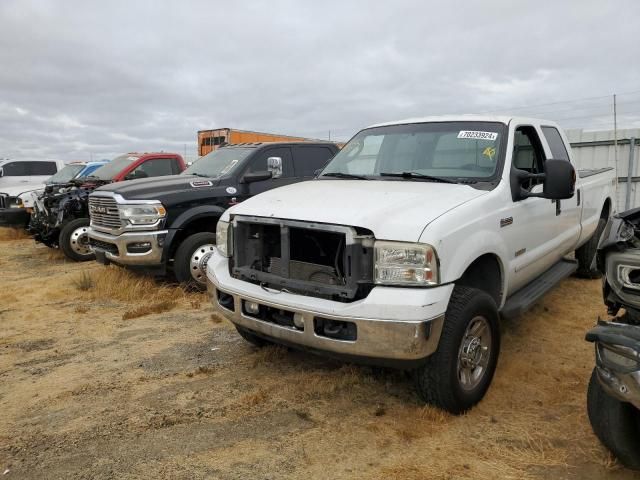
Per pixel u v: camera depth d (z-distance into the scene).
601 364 2.59
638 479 2.92
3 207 13.42
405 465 3.05
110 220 7.20
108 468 3.09
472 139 4.54
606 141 12.98
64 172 14.84
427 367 3.45
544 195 4.12
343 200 3.72
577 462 3.08
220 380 4.27
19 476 3.03
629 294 2.83
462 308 3.45
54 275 8.73
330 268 3.47
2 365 4.71
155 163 11.17
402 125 5.09
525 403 3.78
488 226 3.78
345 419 3.61
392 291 3.21
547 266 5.17
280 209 3.72
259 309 3.78
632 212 3.09
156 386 4.19
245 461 3.13
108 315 6.17
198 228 7.45
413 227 3.26
